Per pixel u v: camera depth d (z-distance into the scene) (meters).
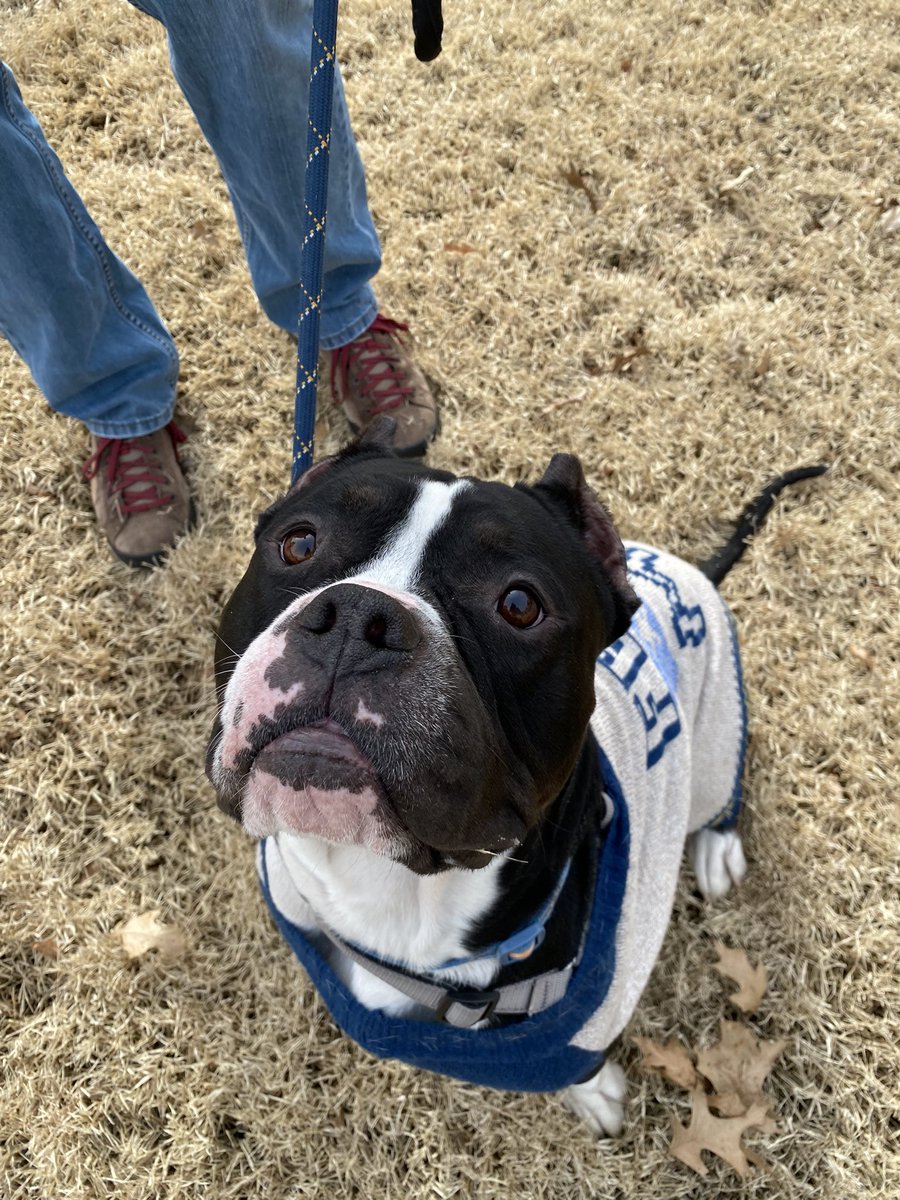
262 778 0.42
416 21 0.62
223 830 0.93
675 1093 0.84
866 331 1.25
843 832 0.95
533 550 0.49
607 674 0.68
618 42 1.51
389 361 1.14
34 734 0.97
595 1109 0.81
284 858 0.59
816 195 1.37
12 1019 0.84
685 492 1.13
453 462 1.14
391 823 0.42
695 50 1.50
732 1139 0.79
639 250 1.32
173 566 1.05
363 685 0.40
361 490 0.49
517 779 0.48
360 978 0.63
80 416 1.02
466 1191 0.80
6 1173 0.78
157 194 1.31
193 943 0.88
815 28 1.55
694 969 0.89
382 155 1.36
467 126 1.41
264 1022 0.85
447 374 1.20
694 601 0.80
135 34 1.49
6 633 1.01
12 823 0.93
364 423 1.15
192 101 0.82
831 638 1.06
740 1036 0.84
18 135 0.79
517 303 1.25
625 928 0.62
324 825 0.43
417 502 0.49
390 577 0.47
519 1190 0.80
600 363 1.22
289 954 0.88
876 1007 0.88
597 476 1.14
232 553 1.07
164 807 0.95
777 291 1.30
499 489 0.52
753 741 1.00
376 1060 0.84
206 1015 0.85
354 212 0.98
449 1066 0.62
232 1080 0.82
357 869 0.54
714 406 1.19
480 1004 0.59
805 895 0.92
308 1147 0.80
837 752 0.99
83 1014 0.84
